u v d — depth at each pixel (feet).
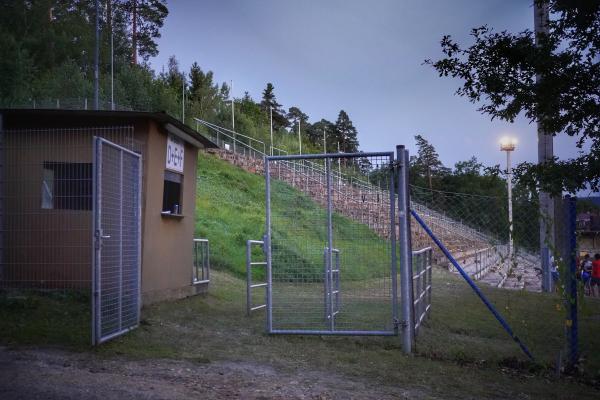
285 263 29.91
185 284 34.60
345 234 26.66
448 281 47.88
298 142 215.72
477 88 25.27
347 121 336.70
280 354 21.50
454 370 20.39
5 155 29.71
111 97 132.16
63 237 29.04
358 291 26.63
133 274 23.89
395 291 23.22
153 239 30.17
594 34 24.11
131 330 23.34
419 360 21.54
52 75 141.79
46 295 27.86
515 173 24.67
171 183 33.58
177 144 33.58
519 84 24.93
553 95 24.57
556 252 21.47
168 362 19.22
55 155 29.55
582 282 21.39
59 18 181.68
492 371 20.66
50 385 15.51
